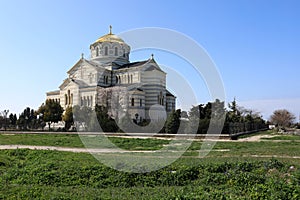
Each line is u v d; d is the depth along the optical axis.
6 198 9.55
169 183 12.14
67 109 60.97
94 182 12.27
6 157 19.66
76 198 9.43
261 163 14.34
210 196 9.28
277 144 30.84
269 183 10.39
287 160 17.23
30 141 33.28
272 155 20.31
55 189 10.88
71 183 12.20
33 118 76.62
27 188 10.73
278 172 13.05
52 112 68.00
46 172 13.35
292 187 9.87
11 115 77.00
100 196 9.75
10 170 14.39
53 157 19.41
